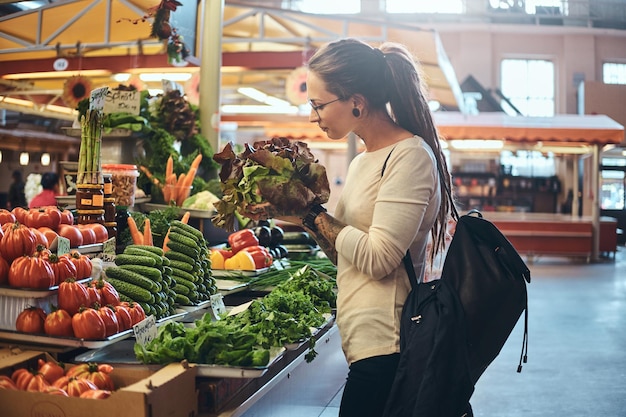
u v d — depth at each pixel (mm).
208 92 6777
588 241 16031
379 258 2459
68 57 7891
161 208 5156
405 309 2496
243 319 3193
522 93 23594
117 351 2967
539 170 21562
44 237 2963
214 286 3979
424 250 2643
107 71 7863
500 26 23203
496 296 2453
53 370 2590
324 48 2662
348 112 2639
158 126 5762
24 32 7820
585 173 21203
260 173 2615
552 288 11961
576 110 23453
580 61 23406
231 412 2607
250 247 4781
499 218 16734
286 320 3127
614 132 14461
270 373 3178
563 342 7793
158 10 5875
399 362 2414
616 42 23438
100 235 3518
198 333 2697
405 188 2496
